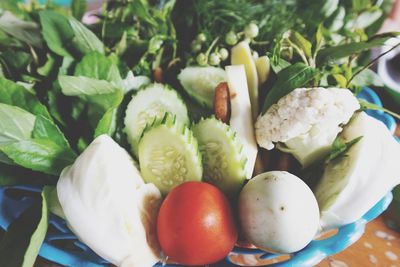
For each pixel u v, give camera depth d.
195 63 0.39
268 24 0.40
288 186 0.26
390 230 0.36
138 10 0.39
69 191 0.26
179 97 0.35
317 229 0.28
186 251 0.26
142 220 0.27
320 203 0.30
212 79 0.37
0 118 0.29
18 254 0.26
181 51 0.41
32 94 0.32
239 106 0.32
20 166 0.31
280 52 0.36
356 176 0.29
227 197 0.29
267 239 0.26
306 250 0.27
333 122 0.30
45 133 0.30
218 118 0.32
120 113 0.34
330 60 0.36
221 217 0.26
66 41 0.37
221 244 0.26
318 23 0.40
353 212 0.29
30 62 0.37
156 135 0.28
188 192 0.26
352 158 0.29
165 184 0.29
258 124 0.32
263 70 0.34
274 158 0.33
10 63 0.37
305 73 0.31
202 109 0.37
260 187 0.26
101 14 0.44
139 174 0.29
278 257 0.33
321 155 0.31
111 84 0.33
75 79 0.32
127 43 0.40
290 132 0.30
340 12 0.40
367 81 0.40
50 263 0.32
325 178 0.30
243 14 0.40
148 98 0.34
